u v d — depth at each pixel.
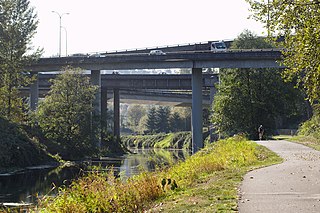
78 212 12.04
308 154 27.09
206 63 65.19
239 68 61.50
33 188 31.48
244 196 12.70
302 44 13.95
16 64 63.88
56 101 64.38
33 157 51.97
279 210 10.68
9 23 65.31
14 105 62.75
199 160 22.98
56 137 63.59
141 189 14.20
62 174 42.16
